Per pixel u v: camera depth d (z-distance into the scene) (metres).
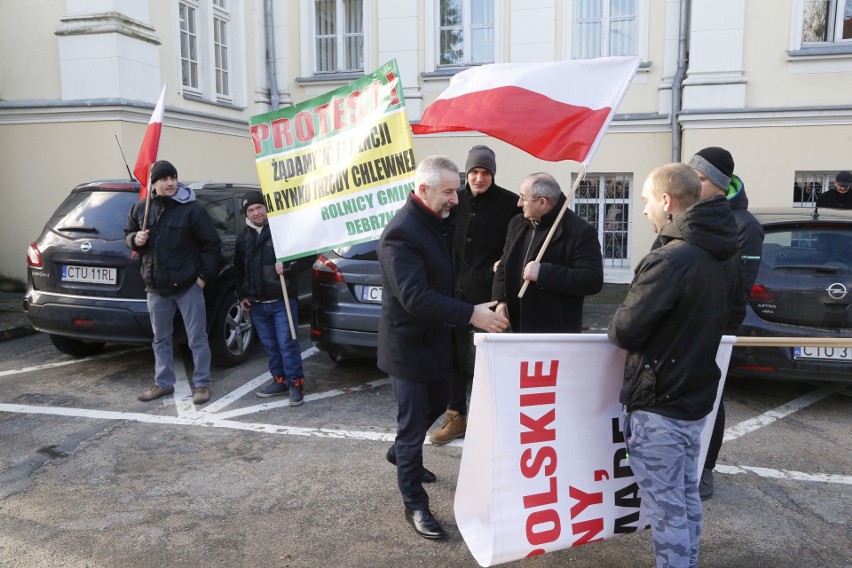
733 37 9.37
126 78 8.46
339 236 4.20
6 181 8.95
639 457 2.49
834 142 9.20
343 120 4.14
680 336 2.37
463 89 3.41
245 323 6.20
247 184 6.98
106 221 5.55
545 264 3.46
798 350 4.72
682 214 2.43
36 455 4.12
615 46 10.35
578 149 3.04
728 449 4.22
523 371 2.60
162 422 4.69
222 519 3.36
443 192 3.03
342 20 11.56
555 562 3.01
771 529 3.25
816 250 4.87
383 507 3.48
